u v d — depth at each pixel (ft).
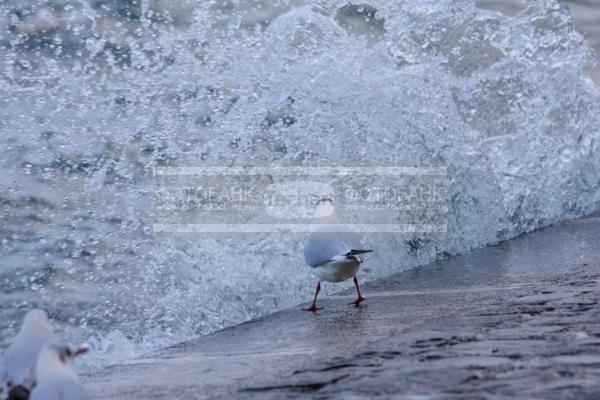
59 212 47.26
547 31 72.23
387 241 50.21
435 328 29.91
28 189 48.47
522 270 44.37
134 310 39.73
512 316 30.60
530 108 68.39
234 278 43.16
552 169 66.59
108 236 46.03
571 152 68.64
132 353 35.04
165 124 53.93
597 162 70.23
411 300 38.63
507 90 67.92
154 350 35.29
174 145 52.75
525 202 62.23
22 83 54.29
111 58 56.49
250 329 36.86
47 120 52.75
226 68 56.90
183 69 56.65
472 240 55.36
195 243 45.32
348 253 38.47
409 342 27.63
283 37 58.13
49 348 21.56
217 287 42.52
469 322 30.35
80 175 50.11
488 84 67.31
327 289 44.32
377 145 54.80
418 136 56.03
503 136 66.13
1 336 37.01
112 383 27.37
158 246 45.27
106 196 49.11
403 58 61.05
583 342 24.82
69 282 41.91
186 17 59.26
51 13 58.08
